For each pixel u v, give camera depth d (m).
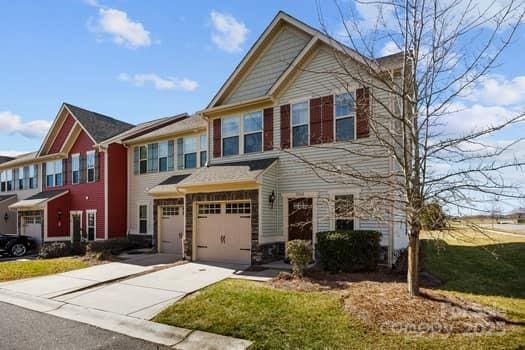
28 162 25.41
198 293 8.22
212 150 14.96
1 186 28.42
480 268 10.38
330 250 9.74
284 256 12.46
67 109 22.31
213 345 5.36
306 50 12.09
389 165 10.38
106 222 19.38
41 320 6.88
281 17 13.46
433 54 6.23
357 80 6.97
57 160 23.19
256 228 11.93
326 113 11.86
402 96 6.25
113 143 19.86
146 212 19.20
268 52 14.14
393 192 7.07
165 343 5.56
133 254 16.14
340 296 7.14
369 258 9.72
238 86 14.75
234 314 6.36
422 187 6.25
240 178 11.96
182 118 22.67
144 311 7.11
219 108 14.45
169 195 16.52
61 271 12.20
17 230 23.84
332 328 5.49
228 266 11.77
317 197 11.88
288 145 12.70
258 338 5.41
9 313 7.42
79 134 21.81
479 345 4.70
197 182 13.03
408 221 6.49
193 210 13.65
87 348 5.37
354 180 9.34
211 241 13.34
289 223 12.57
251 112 13.91
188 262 12.96
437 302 6.28
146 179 19.44
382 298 6.63
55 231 21.34
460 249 13.71
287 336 5.35
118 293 8.66
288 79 12.78
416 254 6.65
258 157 13.54
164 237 16.83
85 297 8.45
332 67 11.75
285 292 7.64
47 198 21.31
